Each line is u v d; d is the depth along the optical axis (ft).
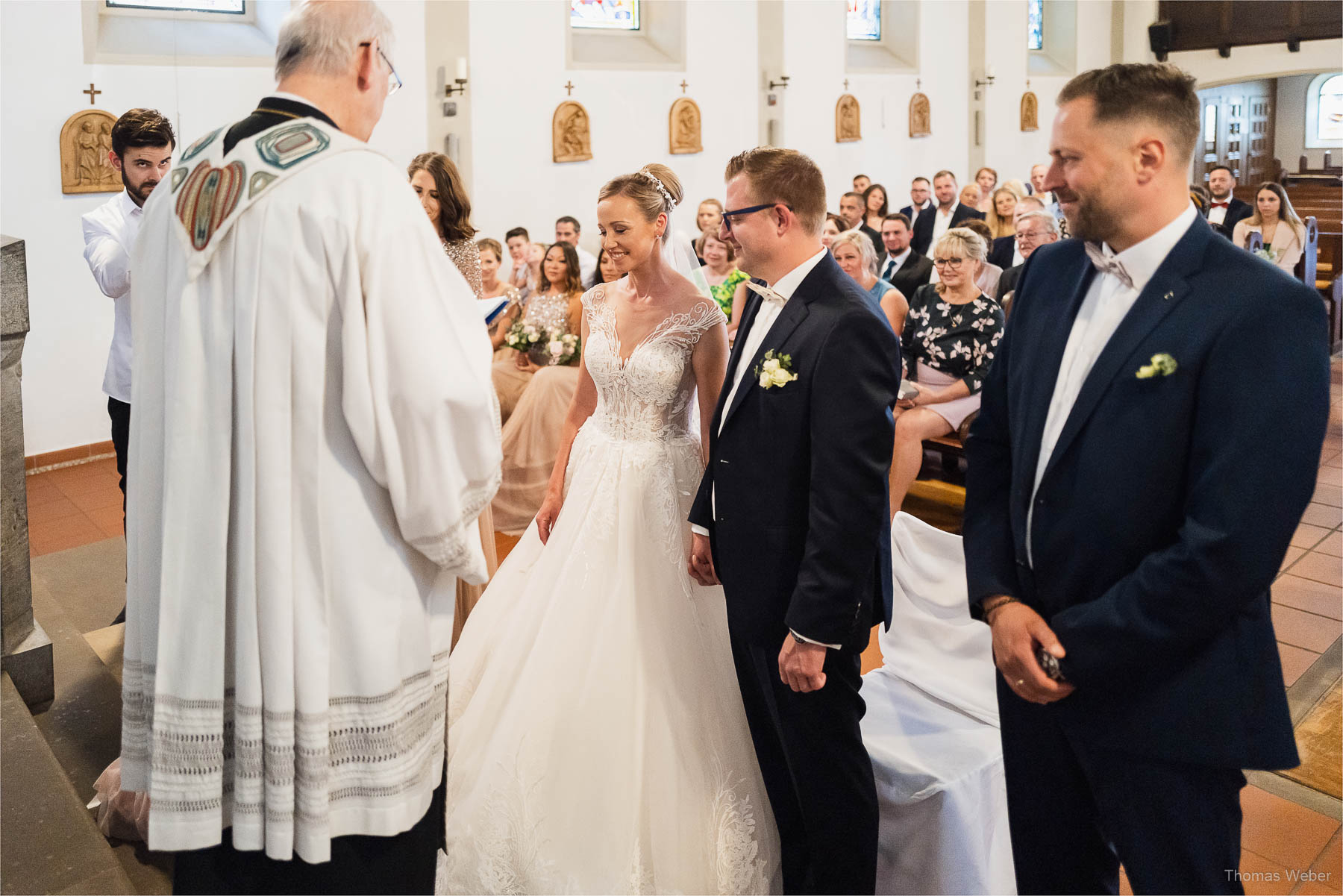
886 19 40.91
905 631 8.84
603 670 7.68
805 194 6.73
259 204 4.94
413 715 5.39
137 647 5.53
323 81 5.39
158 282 5.39
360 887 5.41
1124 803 5.18
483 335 5.31
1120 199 4.92
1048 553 5.25
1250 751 4.85
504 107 28.17
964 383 15.76
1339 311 27.53
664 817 7.25
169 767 5.09
